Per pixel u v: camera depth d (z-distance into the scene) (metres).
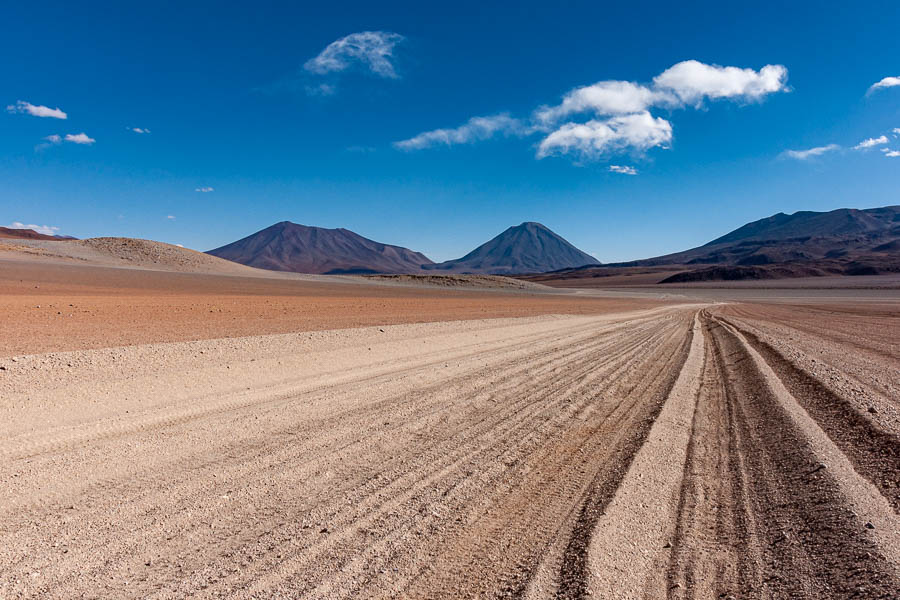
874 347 17.38
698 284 178.12
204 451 5.79
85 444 5.86
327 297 48.47
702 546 3.85
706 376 11.74
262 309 29.59
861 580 3.24
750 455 5.98
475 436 6.71
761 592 3.22
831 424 7.23
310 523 4.12
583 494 4.82
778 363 13.32
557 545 3.85
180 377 9.30
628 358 14.32
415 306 38.47
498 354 14.41
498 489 4.93
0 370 8.73
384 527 4.10
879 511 4.23
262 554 3.62
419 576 3.41
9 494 4.48
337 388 9.34
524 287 114.12
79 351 10.74
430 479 5.16
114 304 29.11
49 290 43.91
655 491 4.88
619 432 6.98
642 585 3.32
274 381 9.67
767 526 4.15
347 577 3.37
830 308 52.25
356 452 5.93
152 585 3.21
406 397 8.81
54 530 3.86
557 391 9.66
